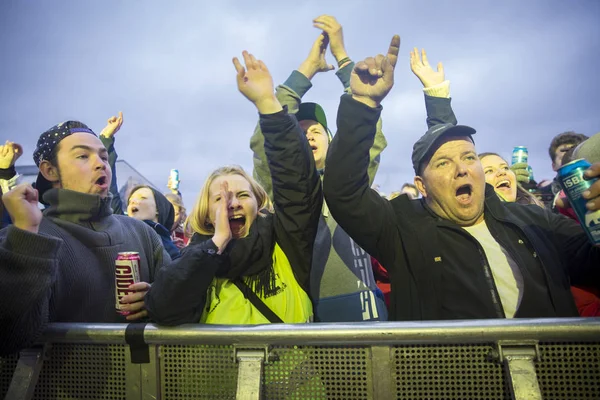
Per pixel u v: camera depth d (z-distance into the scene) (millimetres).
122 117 2332
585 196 1128
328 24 2010
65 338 1198
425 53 1921
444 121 1793
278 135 1369
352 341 1081
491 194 1517
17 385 1172
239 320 1290
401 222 1488
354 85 1342
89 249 1454
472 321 1065
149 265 1668
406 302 1392
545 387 1043
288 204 1389
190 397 1168
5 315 1073
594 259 1339
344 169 1360
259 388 1076
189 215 1553
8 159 2035
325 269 1743
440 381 1083
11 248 1093
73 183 1513
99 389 1206
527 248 1370
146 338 1163
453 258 1375
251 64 1388
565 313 1286
